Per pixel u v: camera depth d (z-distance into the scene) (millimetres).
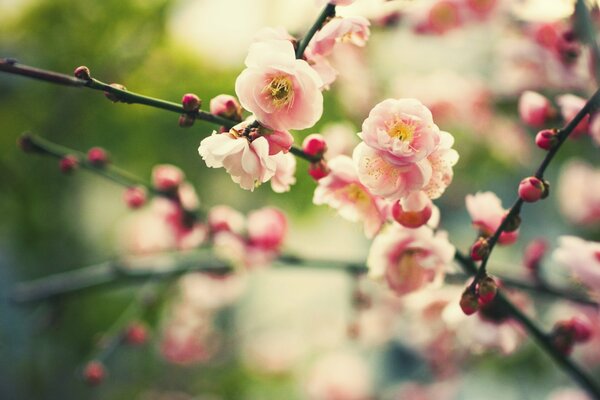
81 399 898
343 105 805
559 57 574
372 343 898
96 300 905
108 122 901
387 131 426
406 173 429
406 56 843
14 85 894
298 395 1074
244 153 418
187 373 997
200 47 918
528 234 1027
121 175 568
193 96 435
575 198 829
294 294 1213
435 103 792
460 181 912
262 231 593
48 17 892
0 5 892
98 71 891
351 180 454
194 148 933
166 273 624
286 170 441
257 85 422
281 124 423
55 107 897
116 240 1021
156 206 601
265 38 438
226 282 661
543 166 450
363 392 981
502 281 562
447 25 668
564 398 781
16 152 889
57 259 948
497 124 803
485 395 988
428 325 691
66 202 966
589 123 496
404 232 473
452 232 970
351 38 443
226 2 870
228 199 969
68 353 897
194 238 596
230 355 999
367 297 607
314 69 437
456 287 553
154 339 930
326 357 1012
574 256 501
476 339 508
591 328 494
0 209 894
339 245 1251
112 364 970
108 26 888
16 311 884
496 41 768
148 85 909
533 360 820
